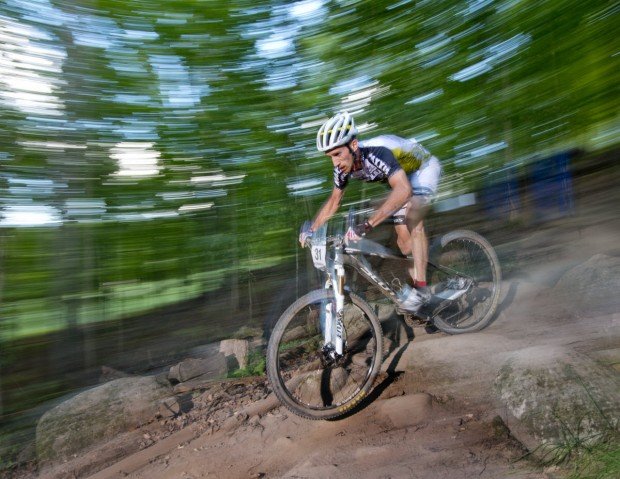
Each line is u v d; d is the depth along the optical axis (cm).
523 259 354
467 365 241
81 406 280
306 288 499
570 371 197
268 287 511
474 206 363
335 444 217
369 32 407
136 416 271
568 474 165
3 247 503
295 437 229
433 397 232
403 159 245
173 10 468
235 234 524
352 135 228
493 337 259
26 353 464
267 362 225
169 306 523
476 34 309
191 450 237
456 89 329
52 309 505
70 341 489
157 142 512
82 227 525
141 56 487
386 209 222
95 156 513
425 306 273
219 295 523
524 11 255
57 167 512
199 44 482
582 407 183
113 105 500
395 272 267
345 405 233
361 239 242
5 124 489
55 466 256
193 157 515
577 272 299
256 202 516
